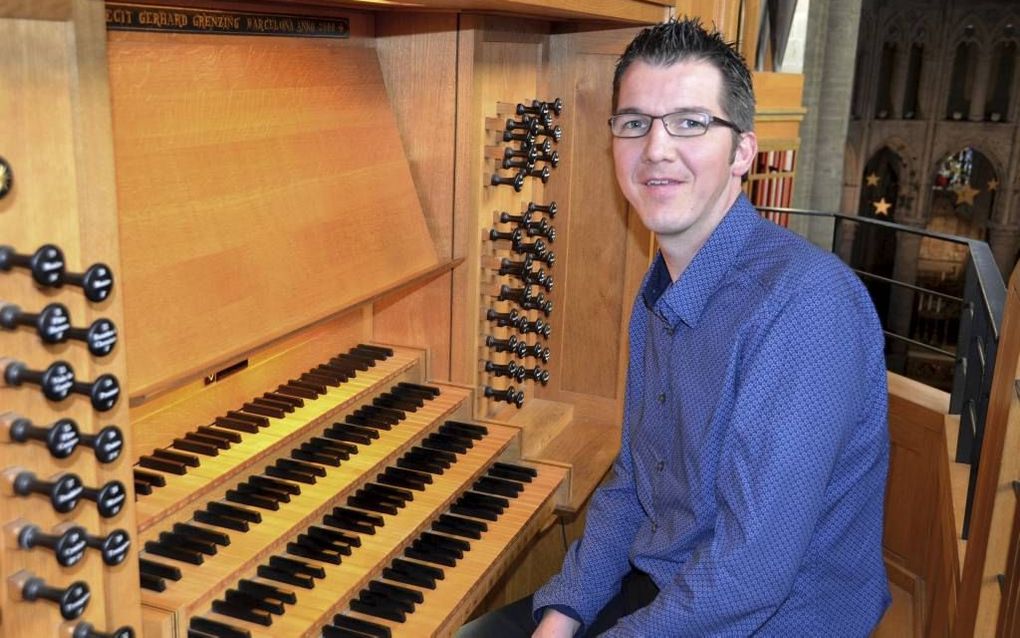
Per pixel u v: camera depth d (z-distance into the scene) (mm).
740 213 1194
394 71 2002
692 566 1099
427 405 1949
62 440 836
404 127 2021
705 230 1205
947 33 17891
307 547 1461
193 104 1447
